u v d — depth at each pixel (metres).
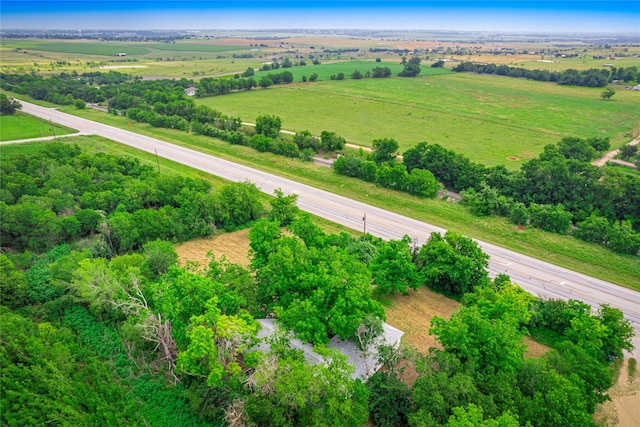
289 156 116.50
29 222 67.75
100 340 49.06
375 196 92.62
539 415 34.69
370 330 43.22
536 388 37.34
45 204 73.88
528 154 121.38
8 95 186.38
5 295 53.19
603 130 144.88
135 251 70.12
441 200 90.62
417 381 37.38
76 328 50.78
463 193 90.25
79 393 39.56
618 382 45.22
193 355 37.94
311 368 36.09
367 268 53.91
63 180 83.44
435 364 39.81
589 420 34.47
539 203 87.44
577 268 67.19
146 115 147.88
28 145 119.31
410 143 131.25
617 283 63.34
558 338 51.50
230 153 120.62
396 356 41.53
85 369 43.06
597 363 40.22
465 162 97.81
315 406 35.44
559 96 194.75
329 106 179.88
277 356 38.44
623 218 80.94
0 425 36.38
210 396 40.12
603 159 117.19
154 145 126.62
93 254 63.84
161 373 44.88
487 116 163.38
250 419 35.69
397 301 58.47
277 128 130.12
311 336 42.47
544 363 39.03
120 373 44.78
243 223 80.56
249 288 50.81
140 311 47.66
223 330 38.88
